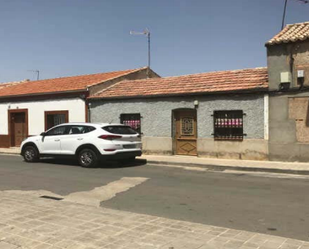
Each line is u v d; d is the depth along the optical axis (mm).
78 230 5363
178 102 15383
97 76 21688
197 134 14883
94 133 12766
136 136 13414
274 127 13094
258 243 4785
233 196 7914
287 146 12883
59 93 19312
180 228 5465
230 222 5957
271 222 5914
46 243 4816
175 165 13391
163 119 15844
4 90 23859
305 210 6648
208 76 16234
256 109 13445
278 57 12867
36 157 14312
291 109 12773
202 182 9742
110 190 8781
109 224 5676
